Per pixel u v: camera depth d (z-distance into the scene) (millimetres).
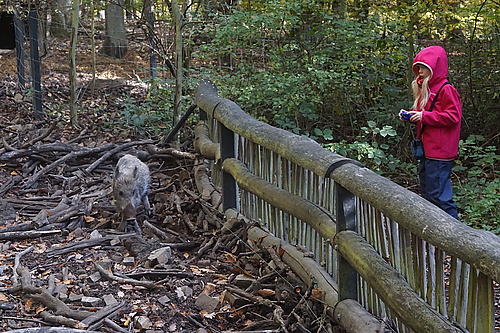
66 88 11836
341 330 3777
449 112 4922
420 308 2902
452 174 8250
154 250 5234
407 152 8750
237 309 4258
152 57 11750
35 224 5805
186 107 9352
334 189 4016
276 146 4551
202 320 4180
